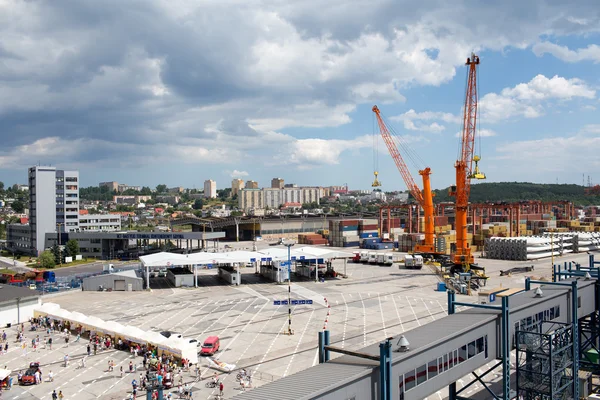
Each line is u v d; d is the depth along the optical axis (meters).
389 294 105.00
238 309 90.38
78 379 54.69
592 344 54.81
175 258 116.69
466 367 38.53
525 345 43.00
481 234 195.50
